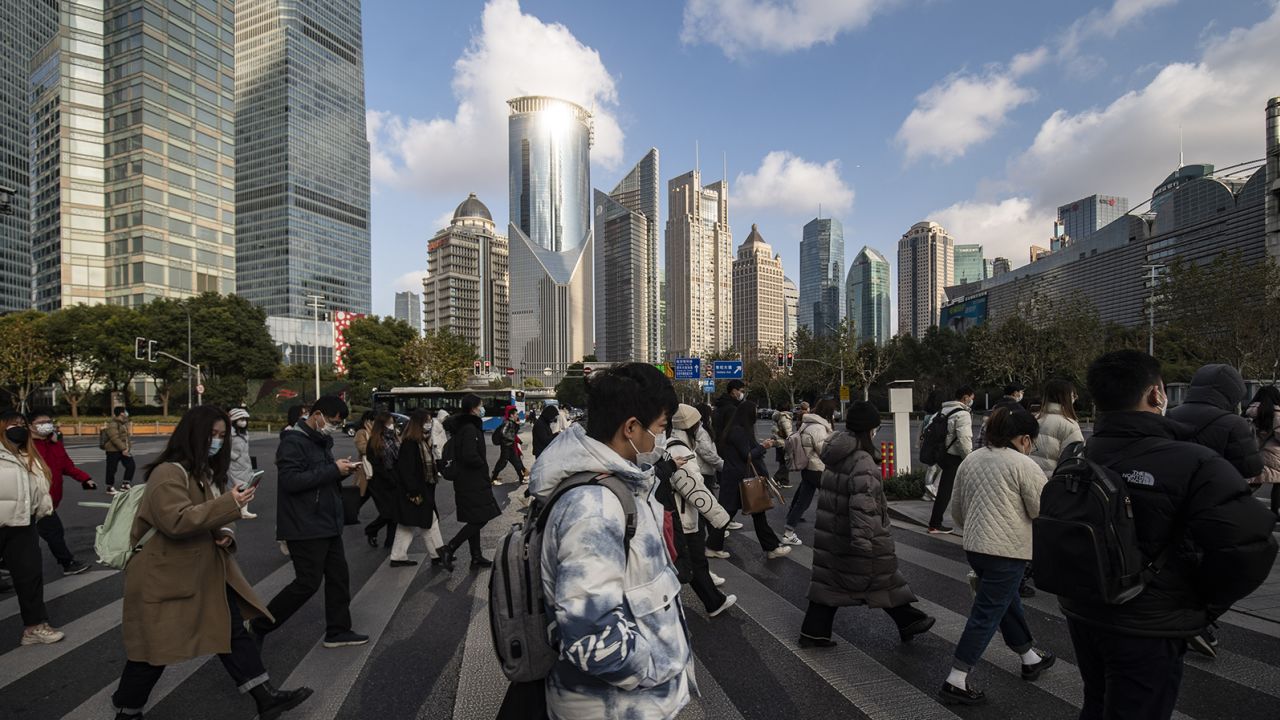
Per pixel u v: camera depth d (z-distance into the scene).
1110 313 81.94
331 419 4.57
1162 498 2.12
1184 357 41.59
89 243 61.94
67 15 61.19
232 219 70.81
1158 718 2.16
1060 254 97.50
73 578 6.65
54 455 6.79
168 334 47.31
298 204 125.50
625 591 1.68
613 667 1.53
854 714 3.50
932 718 3.44
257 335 52.06
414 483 6.61
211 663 4.34
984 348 43.44
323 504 4.46
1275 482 6.75
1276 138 47.34
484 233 184.62
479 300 174.12
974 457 3.81
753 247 196.50
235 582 3.45
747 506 5.71
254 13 128.38
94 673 4.23
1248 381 16.89
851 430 4.39
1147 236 78.38
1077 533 2.16
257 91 127.88
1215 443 4.12
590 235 183.25
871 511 4.21
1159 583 2.12
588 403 1.93
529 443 17.28
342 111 137.25
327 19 134.88
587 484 1.70
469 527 6.78
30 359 44.66
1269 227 48.00
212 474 3.47
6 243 97.88
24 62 107.56
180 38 65.50
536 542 1.75
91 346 46.06
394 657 4.40
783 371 58.50
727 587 5.95
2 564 6.55
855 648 4.44
